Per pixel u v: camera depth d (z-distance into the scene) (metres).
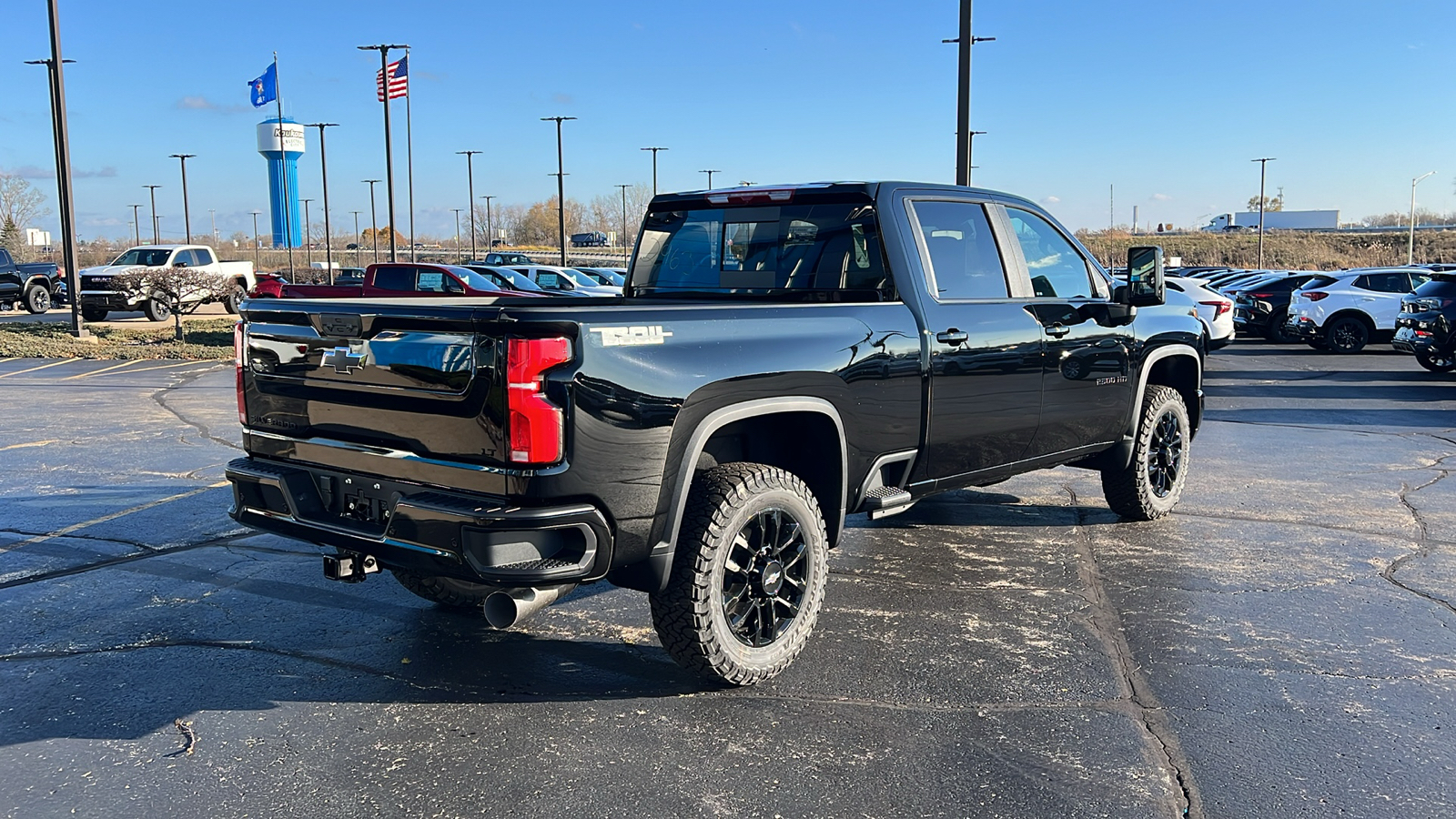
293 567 5.68
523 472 3.31
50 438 9.77
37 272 31.36
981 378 4.95
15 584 5.34
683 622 3.81
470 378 3.38
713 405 3.74
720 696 3.98
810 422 4.31
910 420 4.61
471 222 78.12
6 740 3.59
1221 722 3.74
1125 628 4.72
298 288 18.41
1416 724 3.72
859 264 4.79
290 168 81.56
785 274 5.02
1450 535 6.35
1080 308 5.62
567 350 3.34
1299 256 107.44
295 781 3.31
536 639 4.61
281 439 4.03
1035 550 6.05
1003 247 5.33
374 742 3.59
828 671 4.22
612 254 87.94
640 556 3.61
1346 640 4.56
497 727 3.71
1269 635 4.62
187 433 10.06
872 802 3.18
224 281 26.91
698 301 5.30
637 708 3.87
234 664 4.29
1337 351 20.61
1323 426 10.95
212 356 18.38
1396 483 7.93
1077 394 5.66
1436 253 106.94
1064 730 3.68
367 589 5.34
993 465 5.23
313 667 4.27
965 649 4.46
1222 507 7.14
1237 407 12.50
